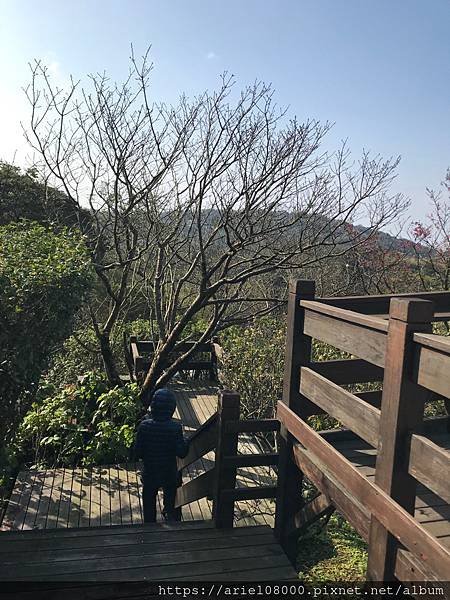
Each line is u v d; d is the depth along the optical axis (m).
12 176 11.76
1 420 3.78
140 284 8.23
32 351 3.73
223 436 3.16
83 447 5.66
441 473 1.75
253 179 6.23
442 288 8.73
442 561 1.67
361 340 2.35
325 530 4.57
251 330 7.73
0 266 3.58
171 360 8.70
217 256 8.02
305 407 3.17
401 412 1.97
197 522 3.30
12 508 4.54
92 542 2.96
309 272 9.87
